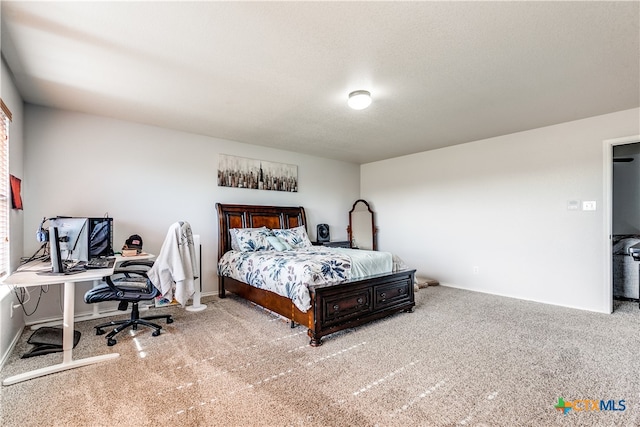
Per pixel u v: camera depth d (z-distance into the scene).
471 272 4.77
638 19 1.86
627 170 5.09
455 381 2.07
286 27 1.95
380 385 2.02
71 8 1.75
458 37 2.06
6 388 1.98
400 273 3.50
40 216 3.23
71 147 3.43
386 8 1.77
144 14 1.81
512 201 4.33
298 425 1.63
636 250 3.84
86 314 3.46
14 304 2.71
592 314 3.51
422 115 3.58
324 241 5.65
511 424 1.63
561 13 1.81
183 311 3.67
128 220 3.79
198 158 4.39
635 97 3.07
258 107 3.33
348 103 3.09
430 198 5.34
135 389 1.97
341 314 2.88
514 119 3.73
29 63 2.39
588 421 1.65
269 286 3.22
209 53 2.25
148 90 2.90
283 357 2.44
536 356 2.43
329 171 6.08
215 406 1.79
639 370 2.19
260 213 4.89
